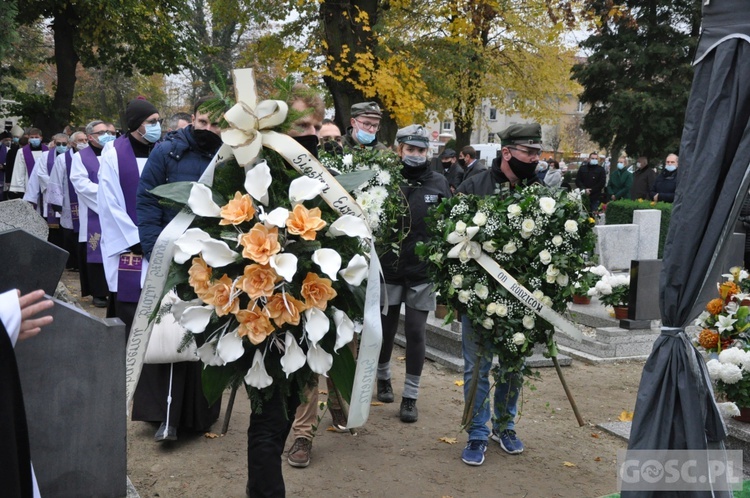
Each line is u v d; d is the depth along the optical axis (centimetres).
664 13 3050
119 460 377
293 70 1519
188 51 2561
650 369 359
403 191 535
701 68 342
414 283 529
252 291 296
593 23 1777
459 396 604
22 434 223
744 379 466
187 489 416
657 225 1132
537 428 535
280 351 314
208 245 299
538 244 431
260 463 323
